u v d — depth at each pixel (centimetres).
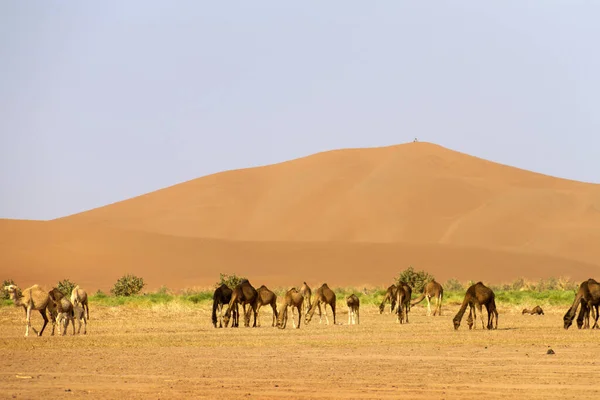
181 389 4081
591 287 7281
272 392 3991
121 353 5544
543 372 4616
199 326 8019
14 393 3962
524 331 7131
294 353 5538
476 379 4375
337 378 4416
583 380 4338
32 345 6041
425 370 4703
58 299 6869
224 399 3803
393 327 7756
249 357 5316
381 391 4016
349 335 6856
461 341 6259
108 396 3884
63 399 3800
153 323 8412
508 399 3800
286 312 7794
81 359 5212
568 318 7275
